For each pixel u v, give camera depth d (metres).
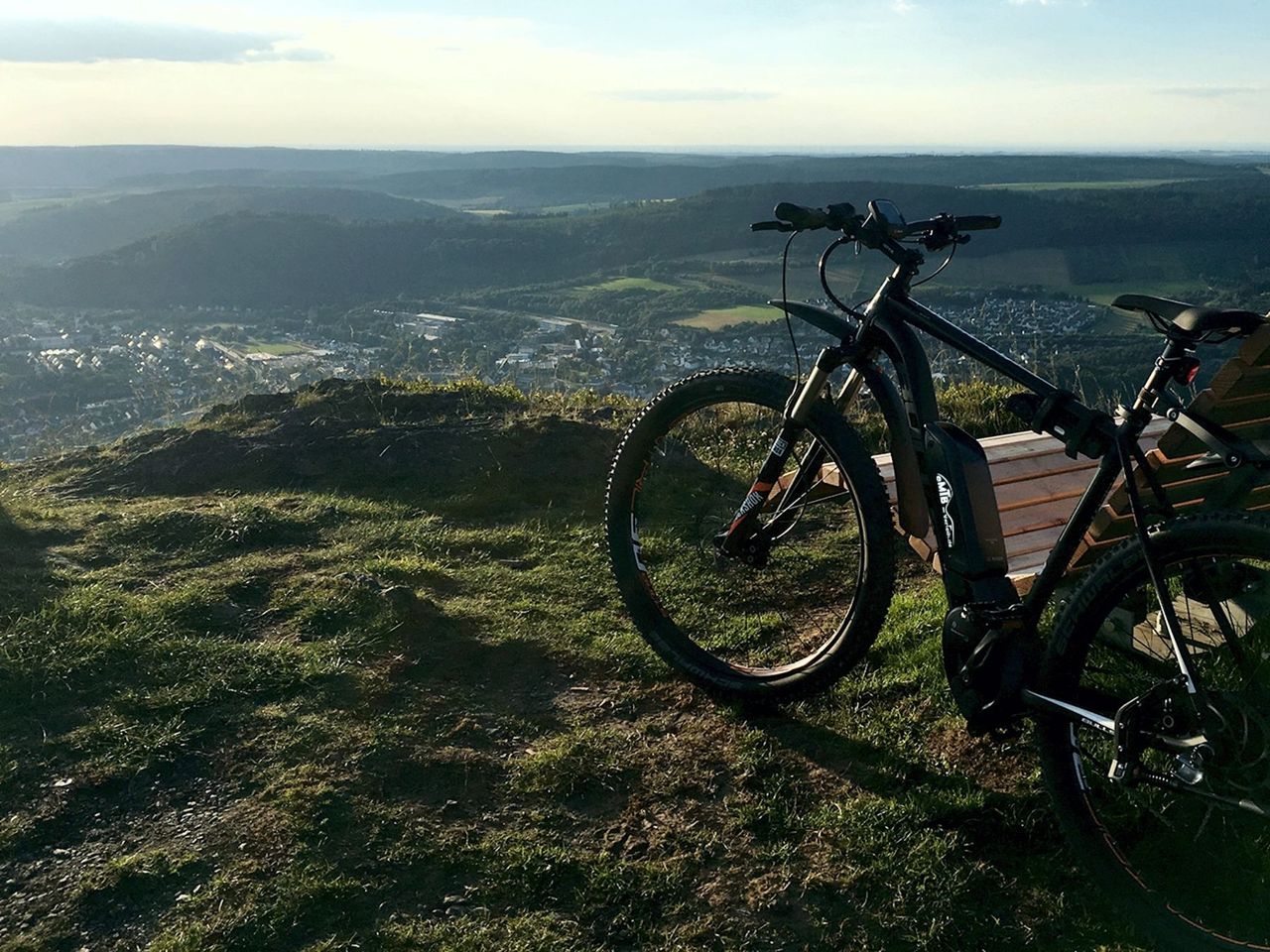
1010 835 2.38
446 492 4.93
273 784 2.53
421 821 2.42
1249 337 2.02
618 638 3.38
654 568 3.98
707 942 2.07
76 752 2.66
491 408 6.24
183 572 3.80
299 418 5.88
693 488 4.86
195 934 2.04
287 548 4.12
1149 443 3.93
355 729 2.79
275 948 2.03
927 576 4.02
